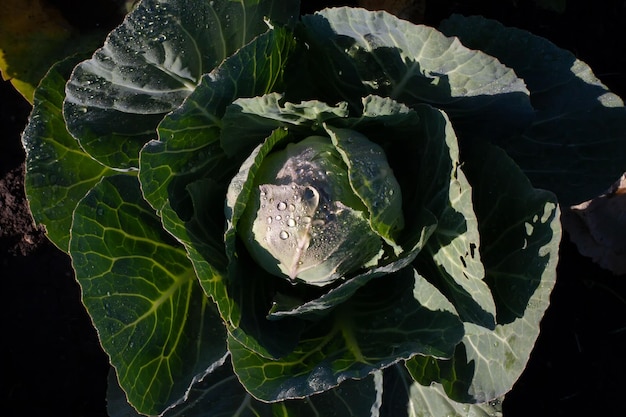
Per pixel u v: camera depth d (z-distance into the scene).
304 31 0.96
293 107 0.90
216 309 0.98
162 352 0.94
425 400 1.02
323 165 0.91
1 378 1.20
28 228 1.20
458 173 0.89
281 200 0.90
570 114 1.00
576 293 1.21
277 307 0.93
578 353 1.21
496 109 0.95
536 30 1.22
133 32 0.91
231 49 0.96
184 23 0.92
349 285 0.89
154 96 0.95
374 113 0.92
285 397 0.89
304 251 0.90
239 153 0.98
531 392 1.21
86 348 1.20
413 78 0.95
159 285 0.95
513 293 0.94
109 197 0.94
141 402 0.92
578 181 1.02
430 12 1.22
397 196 0.92
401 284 0.96
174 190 0.95
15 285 1.20
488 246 0.95
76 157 0.99
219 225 0.97
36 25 1.15
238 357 0.92
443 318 0.93
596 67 1.23
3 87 1.22
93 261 0.91
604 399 1.20
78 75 0.93
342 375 0.90
